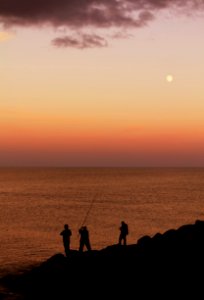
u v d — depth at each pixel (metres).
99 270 21.30
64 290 20.95
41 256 36.53
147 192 127.31
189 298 17.86
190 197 110.44
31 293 21.94
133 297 18.70
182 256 21.55
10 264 31.75
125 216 70.50
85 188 145.62
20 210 79.31
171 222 64.00
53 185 164.12
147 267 20.86
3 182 187.50
